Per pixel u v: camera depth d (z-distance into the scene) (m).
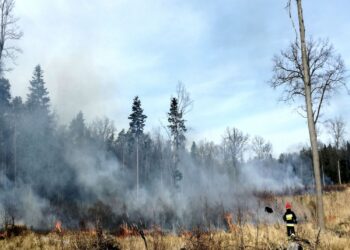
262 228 14.76
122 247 12.34
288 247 10.73
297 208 22.42
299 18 16.20
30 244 14.20
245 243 11.89
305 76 16.28
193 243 10.93
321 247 11.02
